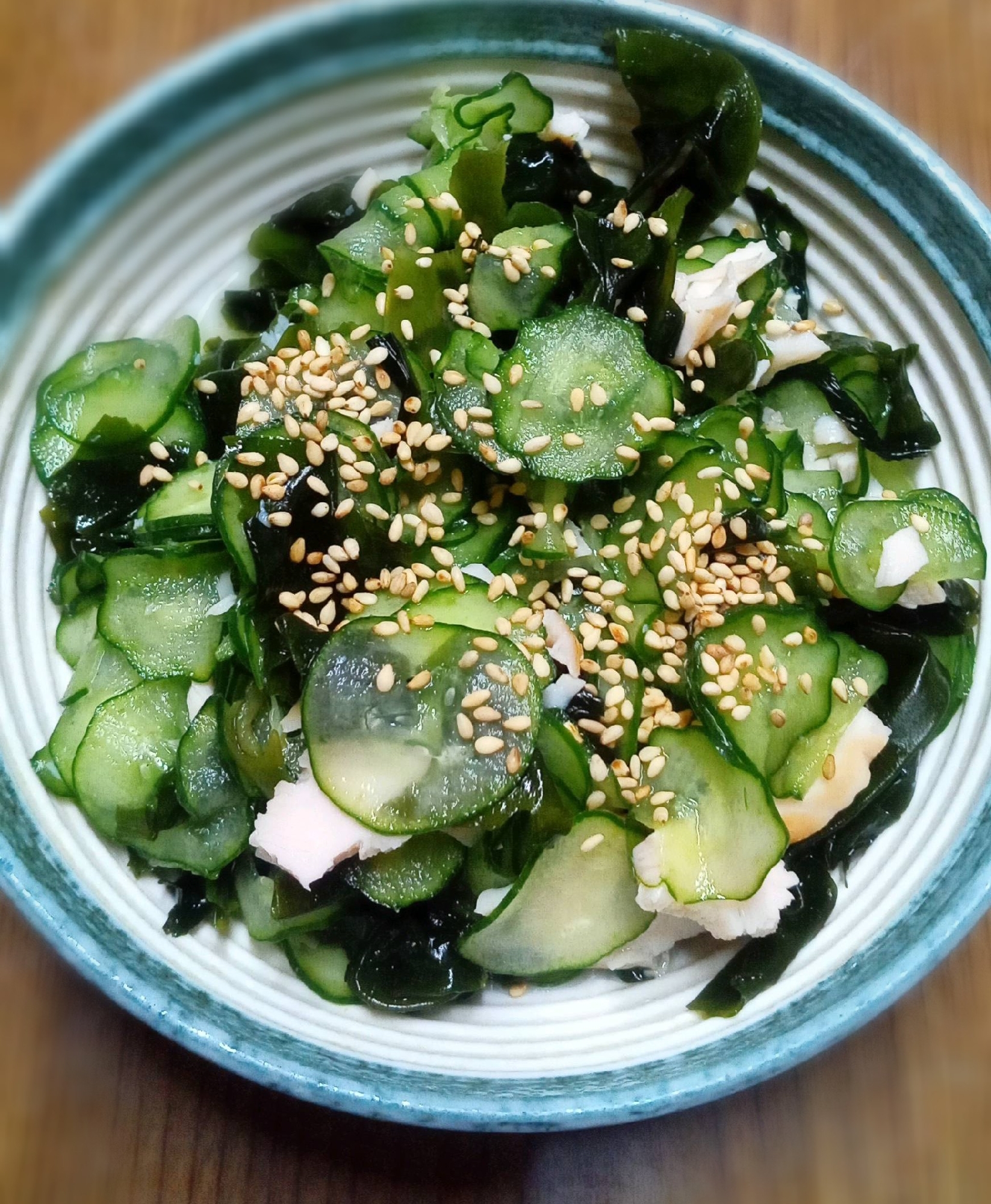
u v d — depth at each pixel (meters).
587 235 0.21
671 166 0.22
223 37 0.22
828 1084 0.22
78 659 0.21
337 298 0.22
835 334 0.22
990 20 0.25
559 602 0.21
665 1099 0.19
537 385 0.20
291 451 0.20
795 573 0.21
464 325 0.21
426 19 0.21
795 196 0.22
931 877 0.20
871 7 0.25
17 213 0.20
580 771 0.20
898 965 0.19
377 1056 0.20
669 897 0.20
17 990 0.22
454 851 0.20
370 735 0.19
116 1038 0.22
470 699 0.20
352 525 0.20
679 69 0.21
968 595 0.21
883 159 0.21
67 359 0.22
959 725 0.21
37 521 0.22
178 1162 0.22
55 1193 0.21
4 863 0.19
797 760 0.20
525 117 0.22
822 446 0.22
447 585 0.20
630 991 0.21
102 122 0.20
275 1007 0.20
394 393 0.21
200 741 0.20
